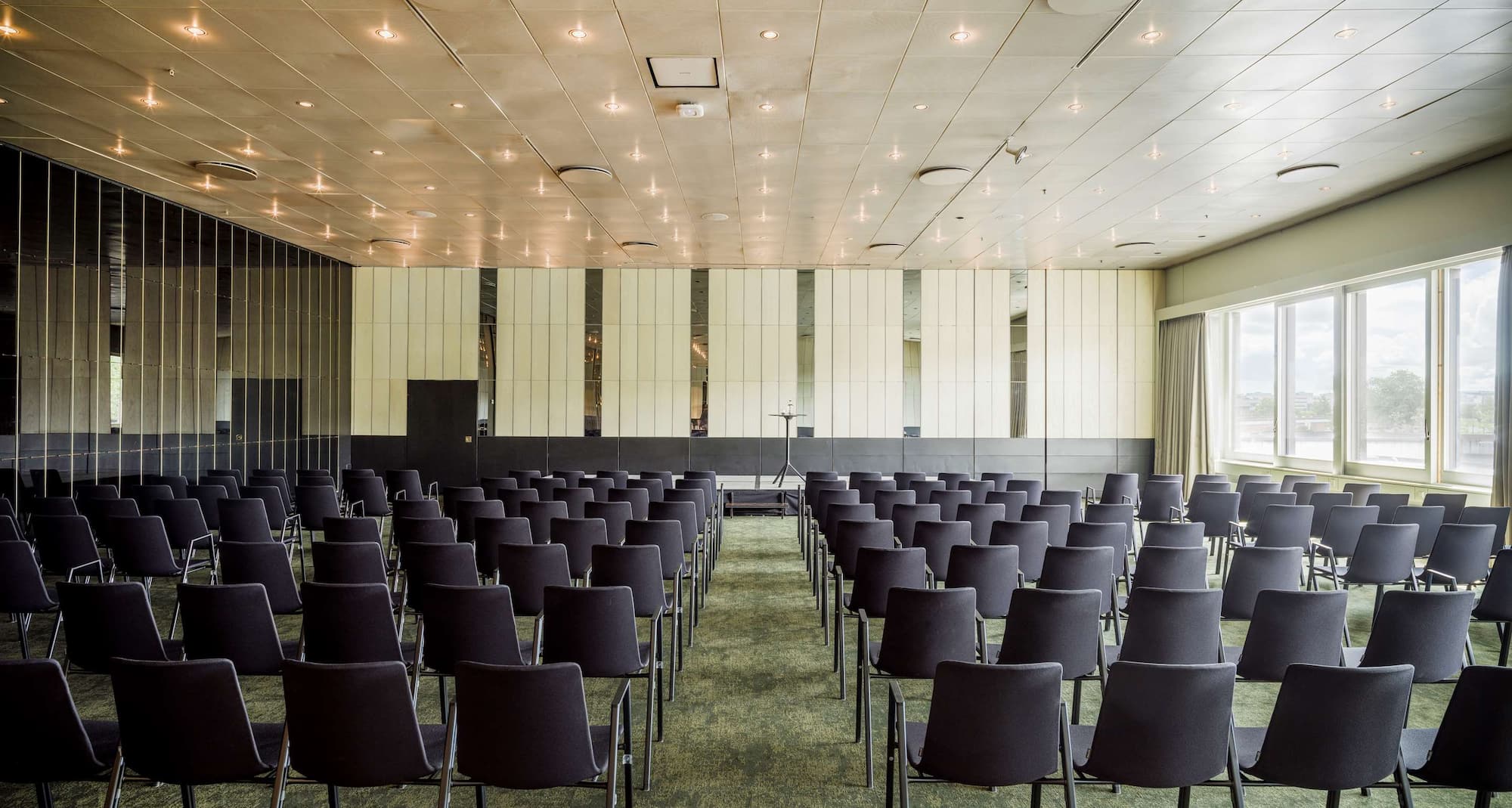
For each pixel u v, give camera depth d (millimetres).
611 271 14445
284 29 5215
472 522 6438
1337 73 5855
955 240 11852
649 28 5207
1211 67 5750
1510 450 7652
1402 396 9562
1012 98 6328
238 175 8508
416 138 7320
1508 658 4898
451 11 4988
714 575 7754
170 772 2525
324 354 13406
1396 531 5250
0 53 5551
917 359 14430
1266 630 3400
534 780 2523
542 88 6168
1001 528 5359
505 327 14414
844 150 7621
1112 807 3312
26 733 2484
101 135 7262
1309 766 2527
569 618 3416
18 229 7750
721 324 14453
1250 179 8578
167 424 9805
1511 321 7676
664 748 3859
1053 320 14477
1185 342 13516
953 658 3469
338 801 3123
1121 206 9758
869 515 6402
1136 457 14461
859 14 5027
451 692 4512
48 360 8102
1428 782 2615
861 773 3609
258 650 3383
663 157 7867
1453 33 5207
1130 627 3465
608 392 14445
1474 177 8070
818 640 5621
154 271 9523
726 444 14414
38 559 5629
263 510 6102
